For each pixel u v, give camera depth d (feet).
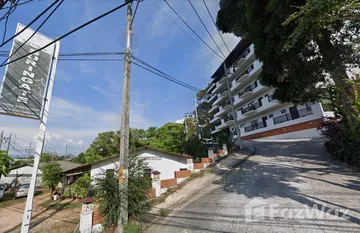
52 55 22.85
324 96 27.89
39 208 34.76
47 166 45.85
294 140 52.65
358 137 21.52
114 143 64.69
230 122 101.65
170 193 23.62
